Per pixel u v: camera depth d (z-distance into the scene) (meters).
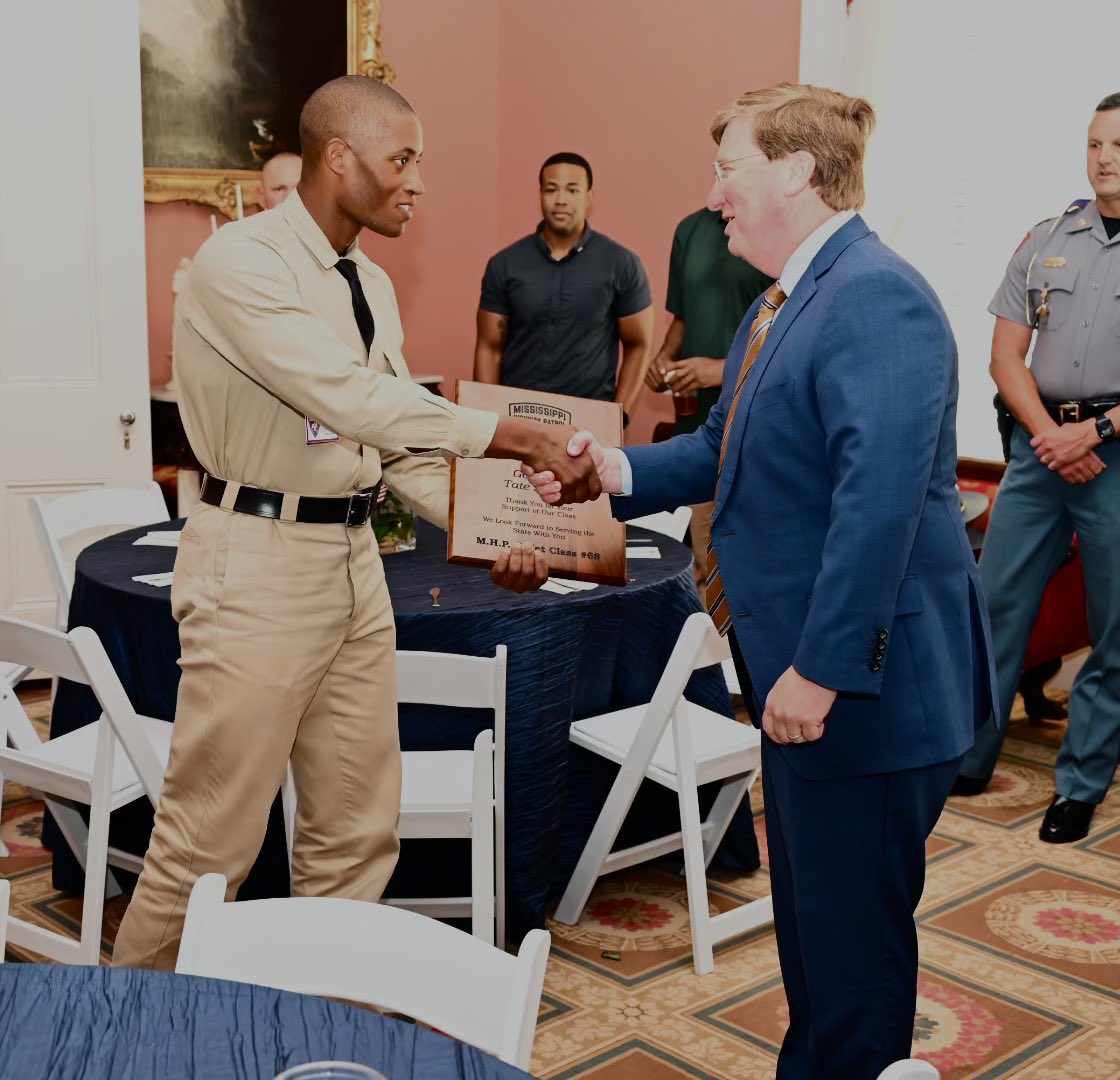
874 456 1.75
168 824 2.32
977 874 3.44
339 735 2.43
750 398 1.93
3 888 1.34
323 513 2.31
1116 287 3.54
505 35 6.23
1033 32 4.58
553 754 2.86
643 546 3.47
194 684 2.28
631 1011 2.71
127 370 4.79
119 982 1.21
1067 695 4.87
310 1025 1.15
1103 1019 2.73
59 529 3.78
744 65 5.35
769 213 1.91
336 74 5.65
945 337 1.83
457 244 6.32
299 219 2.29
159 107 5.27
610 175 5.91
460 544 2.48
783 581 1.93
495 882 2.78
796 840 1.98
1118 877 3.44
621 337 5.01
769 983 2.84
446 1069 1.10
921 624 1.90
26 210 4.59
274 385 2.18
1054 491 3.68
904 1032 2.02
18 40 4.50
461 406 2.36
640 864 3.44
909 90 4.80
